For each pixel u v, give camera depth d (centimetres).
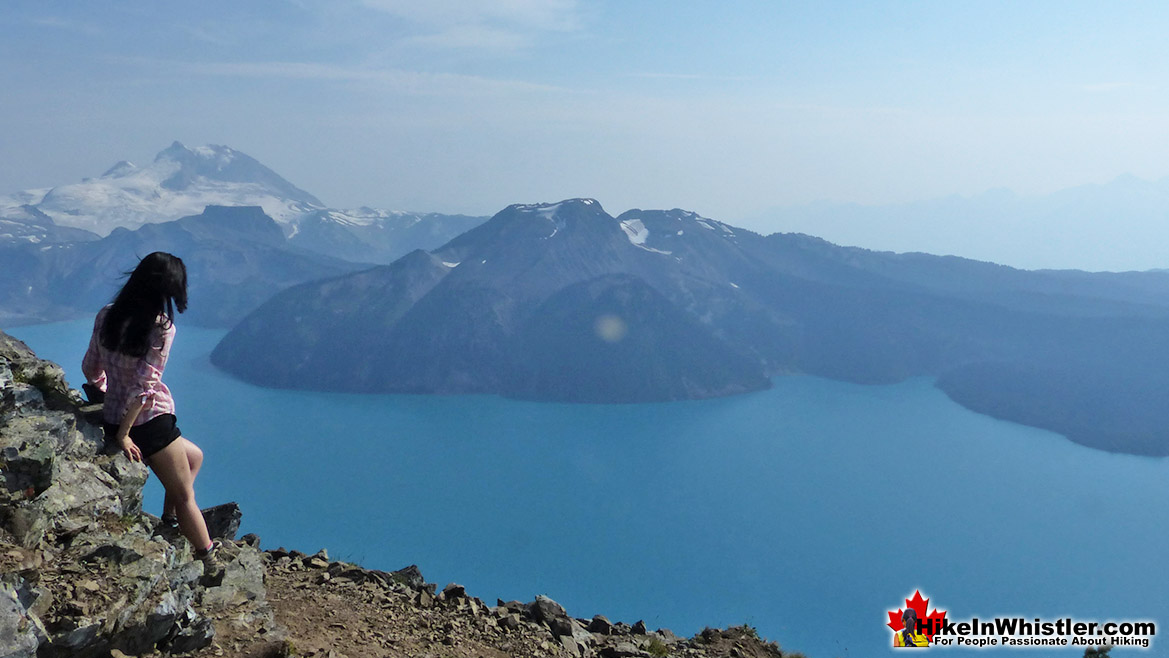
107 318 391
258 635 408
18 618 303
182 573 390
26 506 347
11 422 380
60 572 338
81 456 400
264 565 543
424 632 494
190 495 419
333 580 543
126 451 388
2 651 292
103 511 388
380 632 473
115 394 399
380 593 535
